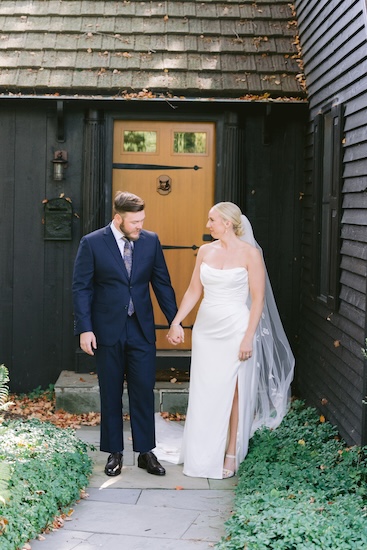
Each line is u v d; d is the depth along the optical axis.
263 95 7.41
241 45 7.74
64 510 4.62
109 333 5.27
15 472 4.53
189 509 4.76
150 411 5.41
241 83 7.45
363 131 5.39
